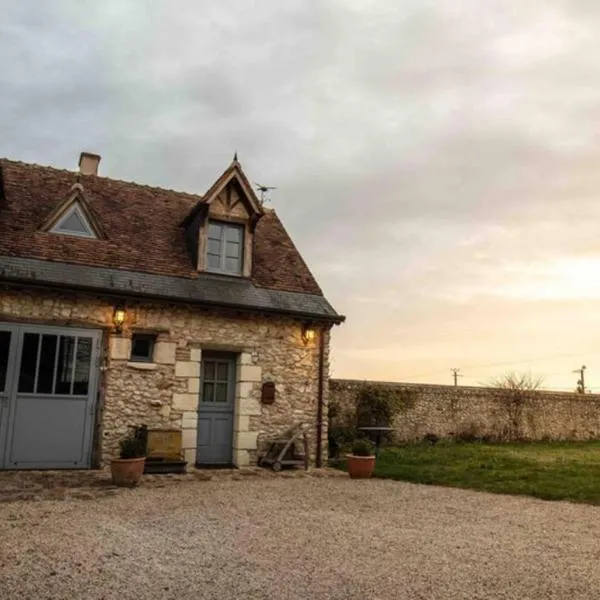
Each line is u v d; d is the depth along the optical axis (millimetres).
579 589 3844
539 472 10039
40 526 5281
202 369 10891
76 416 9500
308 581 3896
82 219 10719
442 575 4102
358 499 7441
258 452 10781
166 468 9484
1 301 9180
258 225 13445
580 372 42688
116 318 9805
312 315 11320
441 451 14086
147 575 3943
